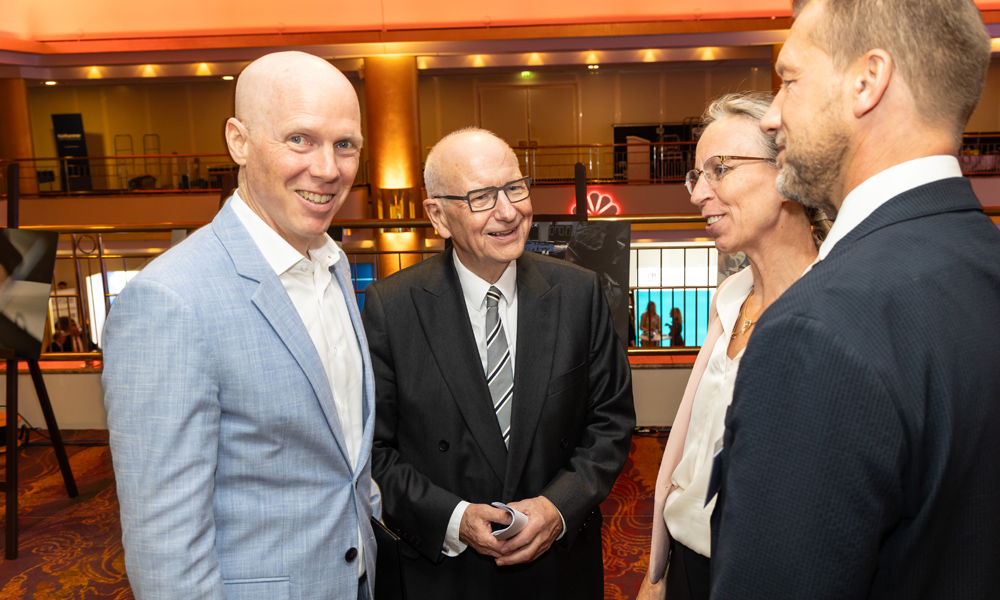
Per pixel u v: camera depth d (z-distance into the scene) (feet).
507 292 4.97
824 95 2.39
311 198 3.54
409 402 4.87
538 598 4.79
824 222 3.63
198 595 3.16
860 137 2.36
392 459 4.85
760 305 3.86
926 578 2.12
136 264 37.42
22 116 39.91
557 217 8.49
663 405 10.90
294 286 3.81
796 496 2.07
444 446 4.83
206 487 3.23
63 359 11.94
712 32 34.60
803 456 2.06
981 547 2.12
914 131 2.29
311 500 3.60
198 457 3.20
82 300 12.94
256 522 3.47
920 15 2.19
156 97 50.42
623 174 41.55
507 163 4.60
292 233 3.73
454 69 46.88
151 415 3.13
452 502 4.61
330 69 3.57
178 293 3.22
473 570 4.77
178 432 3.15
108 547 7.99
